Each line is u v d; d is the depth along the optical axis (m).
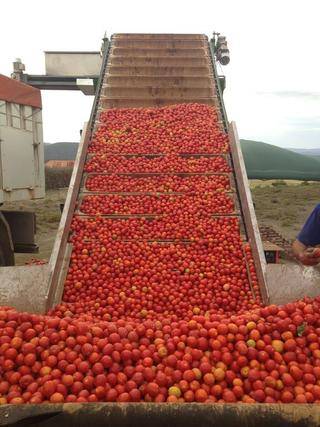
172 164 8.91
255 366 3.41
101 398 3.16
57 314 5.29
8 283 5.26
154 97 12.41
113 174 8.70
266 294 5.53
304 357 3.47
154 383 3.18
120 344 3.50
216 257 6.84
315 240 5.00
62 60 15.16
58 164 48.72
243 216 7.57
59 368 3.33
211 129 10.30
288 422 2.56
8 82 7.57
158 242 7.19
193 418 2.59
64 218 7.22
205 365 3.36
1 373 3.29
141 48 14.10
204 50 14.05
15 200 8.05
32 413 2.56
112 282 6.38
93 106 11.58
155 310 5.89
